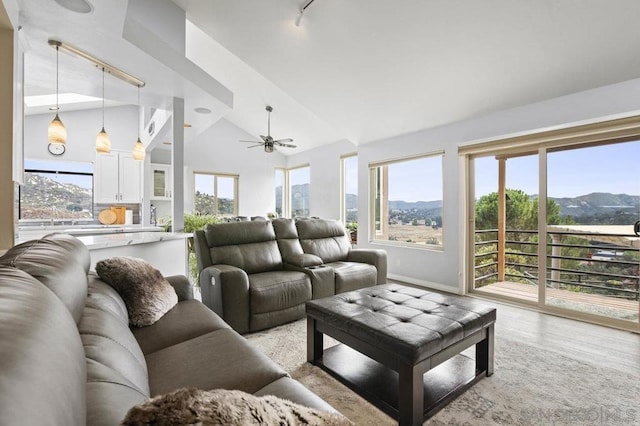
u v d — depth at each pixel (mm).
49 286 885
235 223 3344
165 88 3250
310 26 3111
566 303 3299
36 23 2129
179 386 1124
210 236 3125
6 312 501
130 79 3031
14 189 2023
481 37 2732
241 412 538
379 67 3430
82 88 3264
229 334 1574
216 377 1178
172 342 1516
